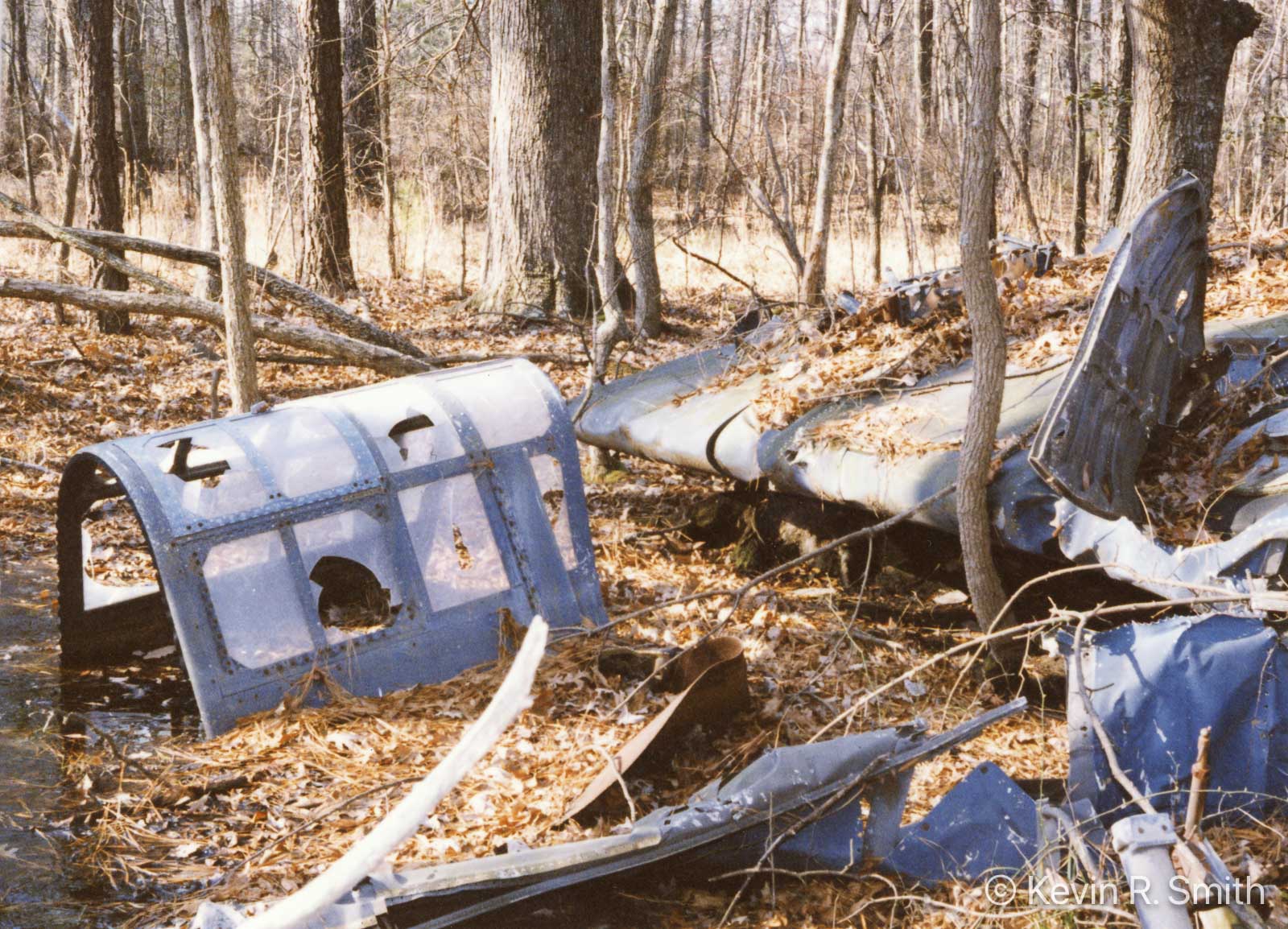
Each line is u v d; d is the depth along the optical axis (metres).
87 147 16.70
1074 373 5.93
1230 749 4.86
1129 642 5.04
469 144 23.19
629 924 4.54
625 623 7.81
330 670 6.81
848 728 5.81
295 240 20.30
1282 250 11.04
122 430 12.07
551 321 17.55
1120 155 18.75
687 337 16.98
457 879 4.39
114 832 5.39
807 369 9.65
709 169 23.86
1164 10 10.67
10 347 14.25
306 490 6.96
